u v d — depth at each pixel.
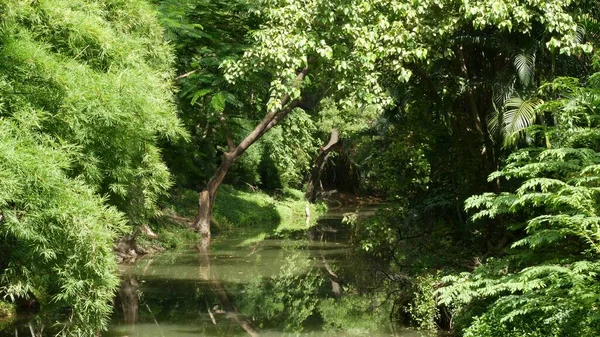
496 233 12.11
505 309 8.48
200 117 23.34
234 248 23.34
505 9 10.58
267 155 38.03
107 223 7.80
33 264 7.76
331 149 40.47
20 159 6.58
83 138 7.91
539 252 9.12
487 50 12.88
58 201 7.02
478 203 8.79
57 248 7.30
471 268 11.57
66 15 7.99
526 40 11.98
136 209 10.18
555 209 8.45
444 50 12.32
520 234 11.60
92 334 8.05
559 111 9.78
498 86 11.95
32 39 7.62
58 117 7.66
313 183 42.34
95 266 7.46
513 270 9.73
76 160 8.16
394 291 13.18
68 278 7.45
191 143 27.11
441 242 12.97
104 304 7.82
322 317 12.64
